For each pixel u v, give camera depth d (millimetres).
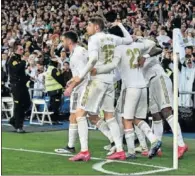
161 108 13469
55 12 33344
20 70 18500
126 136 12969
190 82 20125
